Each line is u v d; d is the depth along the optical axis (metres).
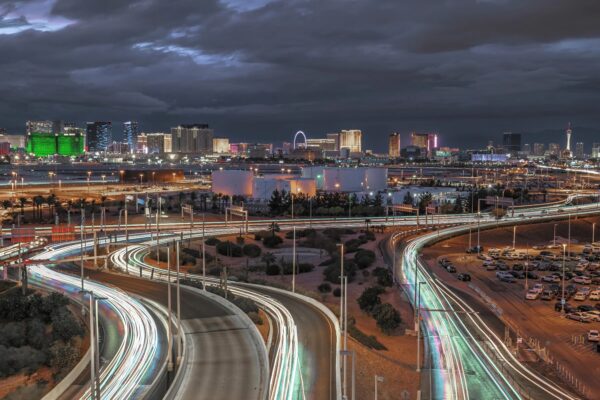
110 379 52.38
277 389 49.88
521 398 59.28
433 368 67.56
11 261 109.88
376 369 61.81
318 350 62.09
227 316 73.19
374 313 83.19
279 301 85.12
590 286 115.62
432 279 116.56
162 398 47.47
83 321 70.12
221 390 48.31
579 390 64.00
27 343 59.38
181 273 109.12
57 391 49.47
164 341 62.97
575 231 194.25
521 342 79.88
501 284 116.06
